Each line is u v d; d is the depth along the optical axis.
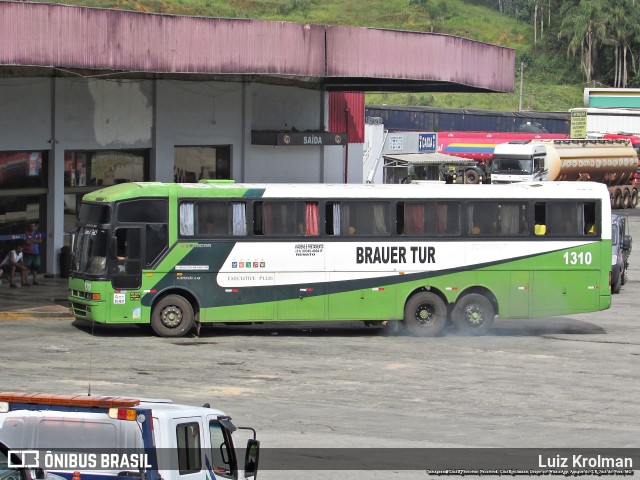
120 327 38.25
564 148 97.31
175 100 50.88
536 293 39.12
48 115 46.00
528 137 110.19
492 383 30.23
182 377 29.44
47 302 41.03
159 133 50.25
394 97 152.50
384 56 50.25
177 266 36.22
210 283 36.53
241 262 36.78
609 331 41.16
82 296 36.00
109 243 35.56
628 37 171.00
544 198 39.12
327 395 27.89
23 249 45.47
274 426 23.98
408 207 38.22
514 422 25.38
